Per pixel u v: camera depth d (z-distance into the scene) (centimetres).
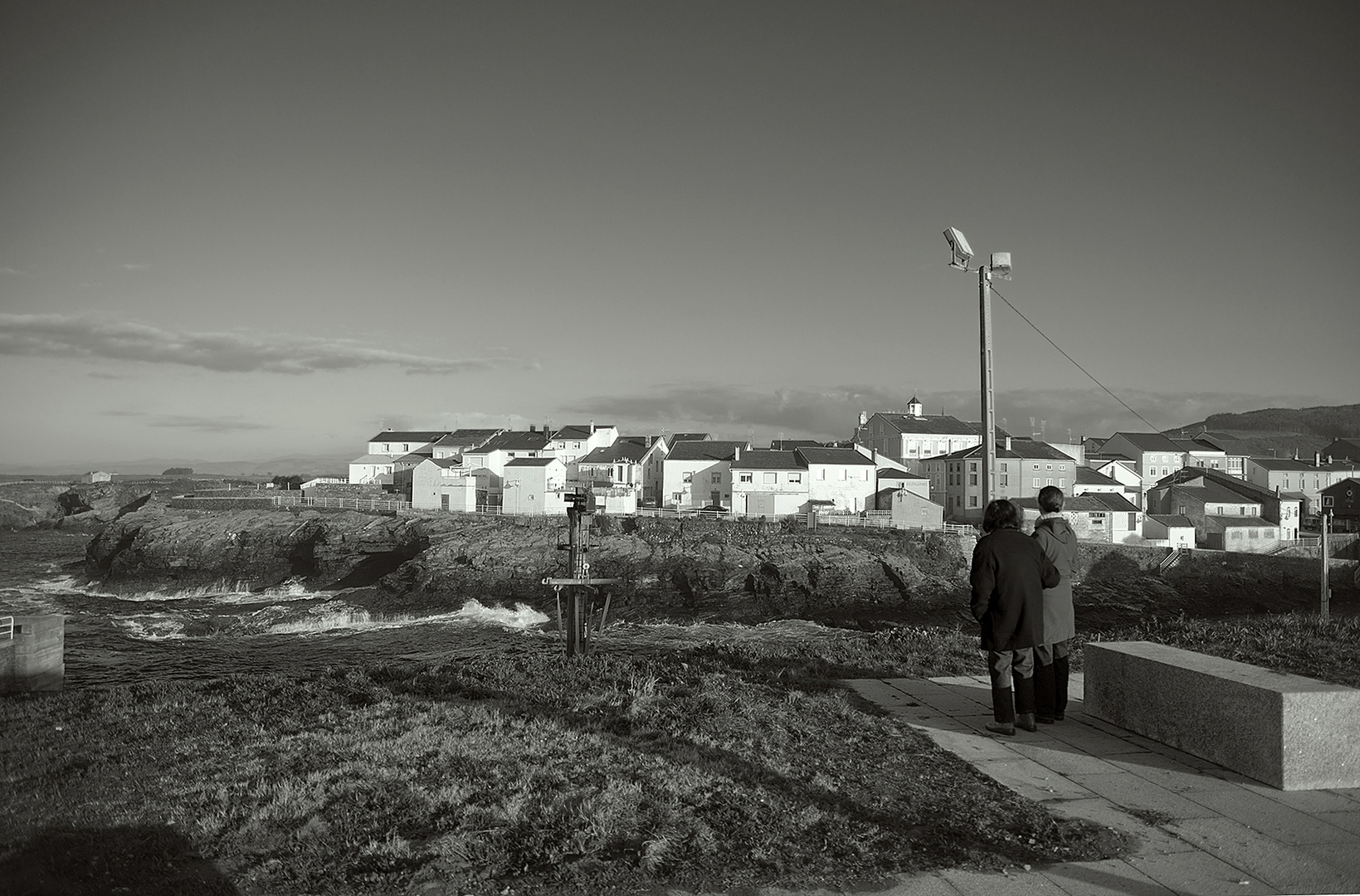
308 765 728
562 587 1376
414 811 611
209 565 6412
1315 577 5778
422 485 8081
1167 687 765
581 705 914
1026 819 588
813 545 5738
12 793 688
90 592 5819
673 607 5247
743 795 633
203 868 538
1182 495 7788
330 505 8175
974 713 895
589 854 535
